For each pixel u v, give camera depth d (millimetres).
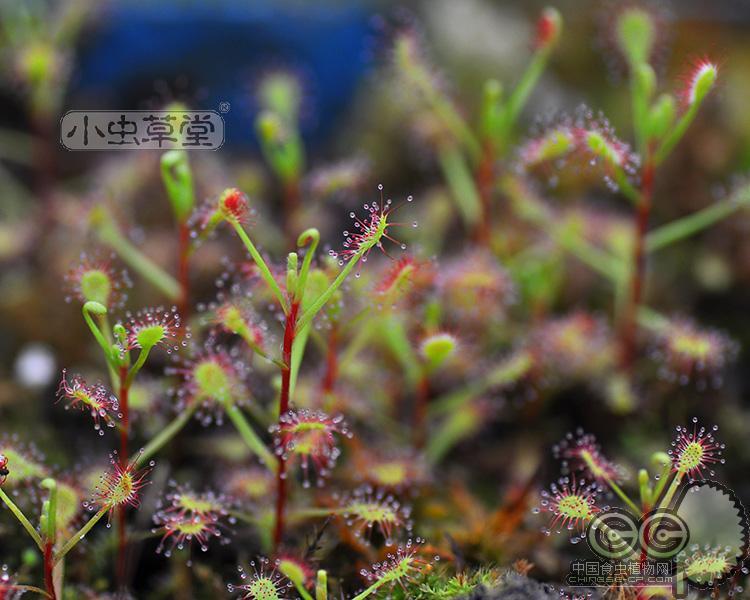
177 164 307
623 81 461
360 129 458
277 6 482
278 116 361
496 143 353
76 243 374
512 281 355
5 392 356
